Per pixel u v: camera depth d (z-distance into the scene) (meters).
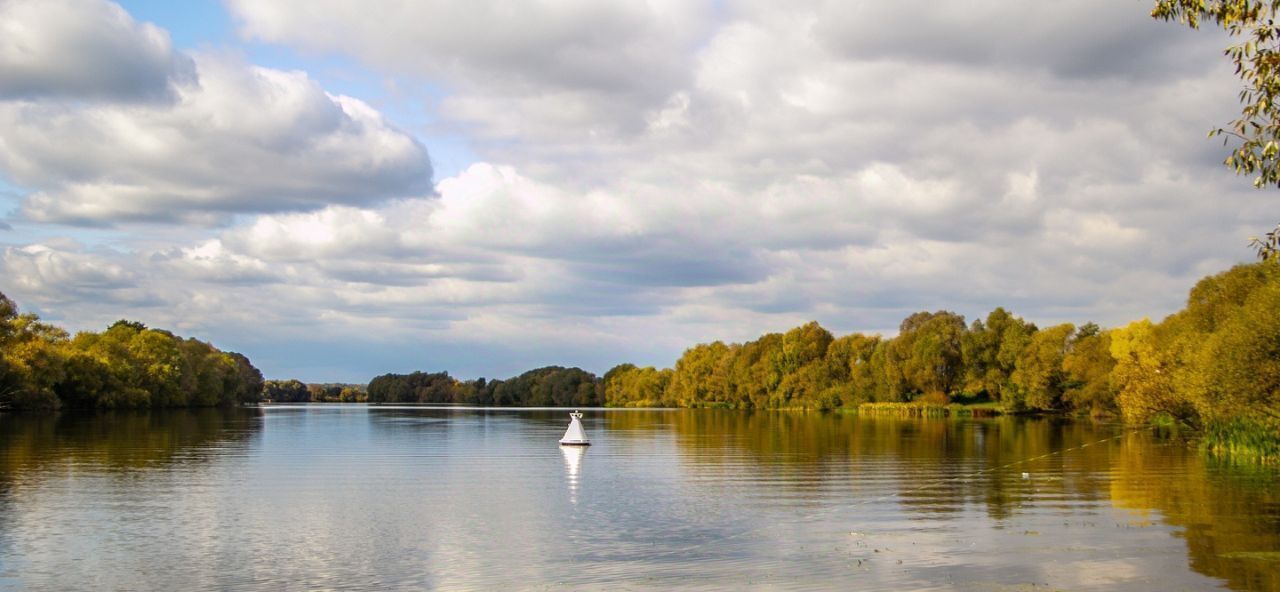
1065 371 123.62
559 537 28.12
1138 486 39.38
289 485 41.47
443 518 31.95
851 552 25.27
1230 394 47.34
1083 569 22.69
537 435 87.06
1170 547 25.33
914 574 22.41
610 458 57.50
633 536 28.22
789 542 26.91
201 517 32.03
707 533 28.62
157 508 34.00
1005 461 53.41
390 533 28.97
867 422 118.12
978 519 30.66
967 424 109.19
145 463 51.66
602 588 21.52
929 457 56.97
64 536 28.17
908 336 152.88
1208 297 68.38
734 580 22.11
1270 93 17.66
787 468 49.69
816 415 152.12
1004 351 139.12
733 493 38.47
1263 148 17.27
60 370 124.88
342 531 29.31
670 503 35.50
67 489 39.25
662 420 132.12
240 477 44.78
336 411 192.62
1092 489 38.53
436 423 120.62
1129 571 22.39
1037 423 111.06
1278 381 44.97
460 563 24.47
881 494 37.62
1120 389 83.62
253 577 22.92
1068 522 29.80
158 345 156.50
